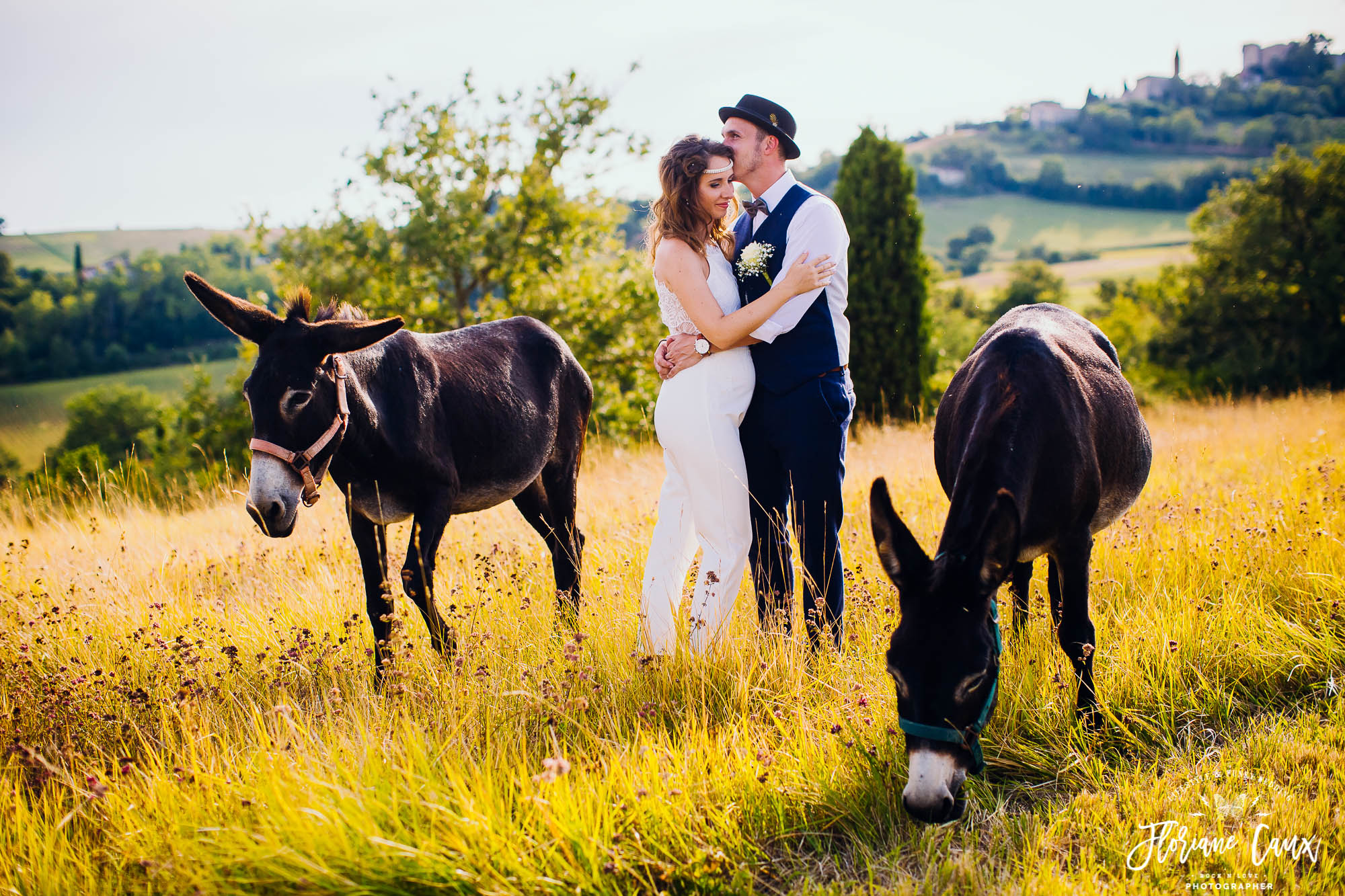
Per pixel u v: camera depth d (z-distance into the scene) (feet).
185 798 8.52
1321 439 24.59
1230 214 106.93
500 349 14.76
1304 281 97.25
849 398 11.76
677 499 12.00
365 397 11.62
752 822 8.13
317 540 19.31
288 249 56.65
